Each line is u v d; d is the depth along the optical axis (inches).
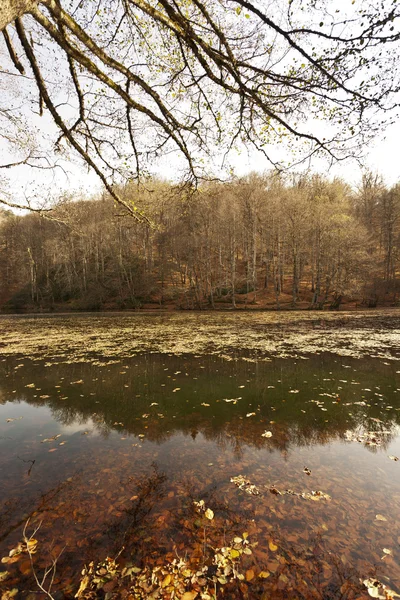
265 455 195.6
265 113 161.0
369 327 753.0
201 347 541.3
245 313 1246.9
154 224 218.5
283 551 117.2
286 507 143.2
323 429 231.6
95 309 1686.8
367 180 1877.5
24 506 148.9
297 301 1508.4
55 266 2086.6
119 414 268.4
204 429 236.1
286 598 98.0
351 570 108.7
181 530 129.5
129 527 132.1
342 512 139.3
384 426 234.4
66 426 247.1
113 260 1904.5
